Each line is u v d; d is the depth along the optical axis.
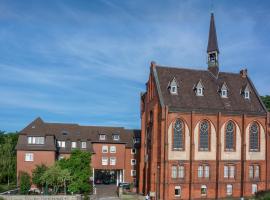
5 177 93.06
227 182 85.31
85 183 82.19
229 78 96.38
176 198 81.31
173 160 82.00
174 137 82.81
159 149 82.56
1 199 71.25
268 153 89.44
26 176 80.44
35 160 94.00
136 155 113.88
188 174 82.88
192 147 83.19
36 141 95.44
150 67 91.44
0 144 102.56
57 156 103.75
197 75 93.25
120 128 117.56
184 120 83.75
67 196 73.81
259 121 89.62
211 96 89.94
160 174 81.19
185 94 87.62
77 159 83.19
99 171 119.31
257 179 87.81
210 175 84.56
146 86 93.25
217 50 95.81
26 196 72.56
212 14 98.44
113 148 112.94
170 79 89.31
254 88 96.00
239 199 84.00
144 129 91.94
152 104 87.94
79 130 112.38
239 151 87.31
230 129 87.38
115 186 107.44
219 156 85.06
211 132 85.62
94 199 81.75
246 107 90.69
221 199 84.12
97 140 111.81
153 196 81.19
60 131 109.31
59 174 79.00
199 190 83.12
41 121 99.44
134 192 92.75
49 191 81.69
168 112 82.62
